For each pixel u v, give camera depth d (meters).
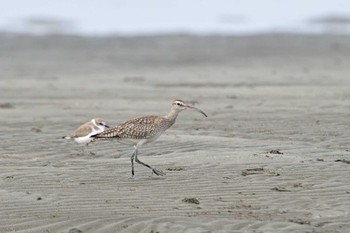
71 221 10.38
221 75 32.69
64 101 24.92
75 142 16.75
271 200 11.59
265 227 10.09
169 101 24.59
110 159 14.98
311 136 17.25
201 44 44.44
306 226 10.15
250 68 35.12
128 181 12.95
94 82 30.73
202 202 11.48
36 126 19.33
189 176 13.17
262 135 17.52
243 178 12.98
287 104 22.88
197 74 33.22
